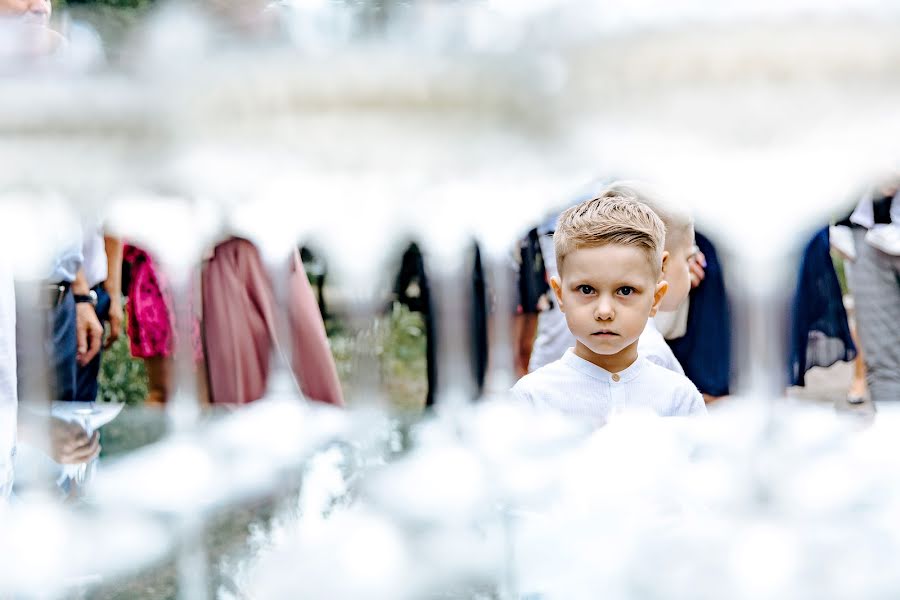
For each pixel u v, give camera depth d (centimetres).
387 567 98
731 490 118
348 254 213
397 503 120
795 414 164
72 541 107
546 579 96
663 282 215
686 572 95
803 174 107
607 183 259
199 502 123
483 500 121
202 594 95
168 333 358
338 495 127
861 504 111
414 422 177
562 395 217
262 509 123
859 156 99
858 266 476
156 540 111
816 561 97
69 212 199
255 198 135
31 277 209
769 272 147
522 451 146
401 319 674
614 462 134
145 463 143
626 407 211
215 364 342
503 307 371
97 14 101
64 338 306
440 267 225
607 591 92
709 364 332
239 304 335
